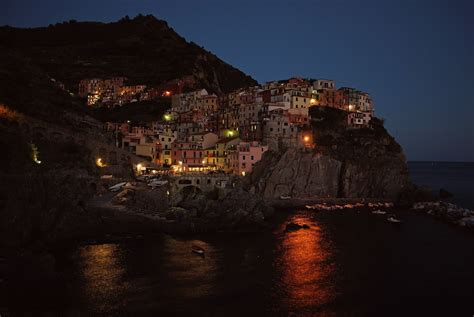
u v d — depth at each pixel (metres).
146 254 74.75
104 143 123.56
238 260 73.25
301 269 69.81
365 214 120.00
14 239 70.38
